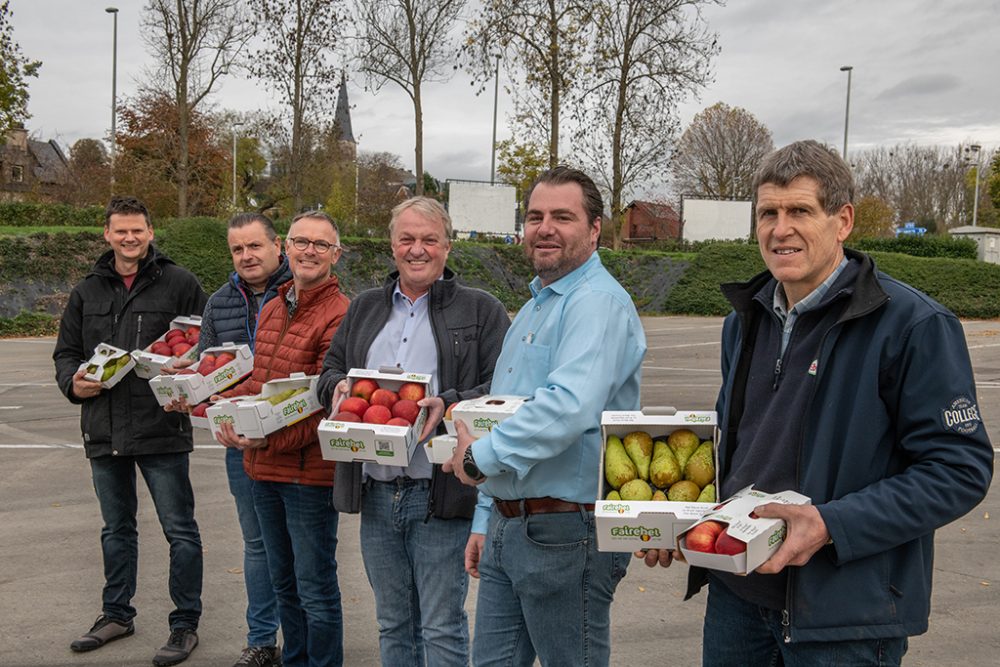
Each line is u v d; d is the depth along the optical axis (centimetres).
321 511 369
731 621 248
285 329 399
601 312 259
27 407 1125
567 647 268
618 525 229
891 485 205
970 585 520
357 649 437
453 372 337
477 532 304
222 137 4881
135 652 428
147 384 425
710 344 2016
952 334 208
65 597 498
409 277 342
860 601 210
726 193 5472
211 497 709
